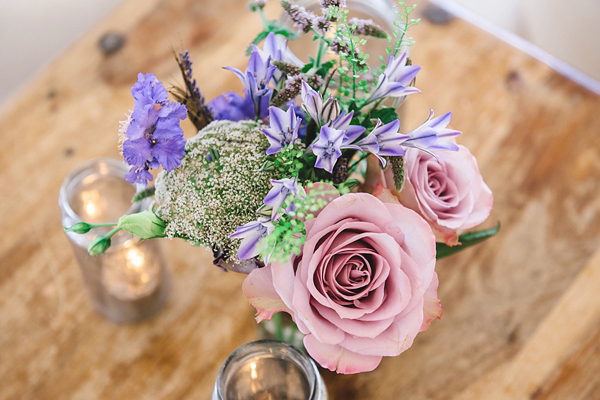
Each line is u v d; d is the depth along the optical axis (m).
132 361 0.59
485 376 0.58
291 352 0.46
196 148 0.44
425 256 0.42
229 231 0.43
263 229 0.42
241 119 0.48
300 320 0.42
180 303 0.62
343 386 0.58
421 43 0.73
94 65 0.72
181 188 0.43
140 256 0.57
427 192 0.46
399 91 0.43
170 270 0.63
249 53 0.49
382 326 0.42
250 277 0.43
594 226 0.64
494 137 0.68
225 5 0.75
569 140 0.68
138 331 0.60
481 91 0.70
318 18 0.43
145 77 0.42
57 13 1.29
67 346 0.60
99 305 0.60
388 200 0.43
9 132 0.69
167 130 0.41
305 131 0.46
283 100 0.43
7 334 0.60
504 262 0.63
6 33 1.27
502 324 0.60
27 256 0.63
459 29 0.74
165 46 0.73
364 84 0.44
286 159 0.42
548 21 1.27
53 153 0.68
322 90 0.44
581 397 0.57
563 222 0.64
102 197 0.58
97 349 0.60
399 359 0.59
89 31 0.74
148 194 0.49
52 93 0.71
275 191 0.40
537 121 0.69
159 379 0.58
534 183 0.66
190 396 0.58
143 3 0.76
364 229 0.42
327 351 0.42
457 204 0.47
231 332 0.60
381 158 0.41
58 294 0.62
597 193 0.65
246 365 0.47
